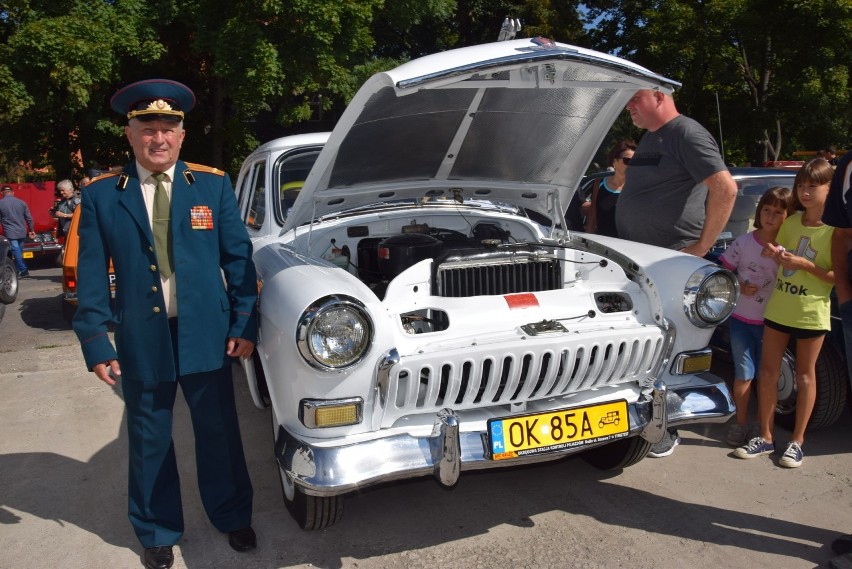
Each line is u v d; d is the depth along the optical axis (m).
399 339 2.58
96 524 3.11
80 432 4.18
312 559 2.77
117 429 4.22
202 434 2.78
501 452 2.55
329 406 2.42
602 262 3.07
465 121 3.20
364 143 3.09
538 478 3.43
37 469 3.68
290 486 2.81
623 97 3.17
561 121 3.29
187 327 2.59
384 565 2.72
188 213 2.60
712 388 2.91
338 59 14.55
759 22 16.61
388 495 3.28
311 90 14.25
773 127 18.56
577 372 2.71
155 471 2.73
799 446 3.52
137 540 2.98
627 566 2.66
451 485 2.49
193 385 2.72
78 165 15.33
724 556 2.72
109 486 3.48
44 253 11.91
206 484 2.85
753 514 3.04
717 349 4.25
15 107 12.38
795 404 3.83
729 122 18.95
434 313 2.83
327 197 3.45
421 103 2.93
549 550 2.79
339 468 2.38
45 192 13.43
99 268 2.59
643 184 3.79
